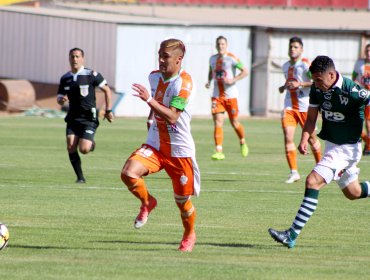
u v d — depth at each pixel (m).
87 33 100.94
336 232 29.00
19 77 104.25
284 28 104.19
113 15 112.50
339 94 24.91
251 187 41.28
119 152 58.09
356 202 36.84
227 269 21.56
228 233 28.42
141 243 26.00
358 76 58.50
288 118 43.38
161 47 23.69
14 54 104.44
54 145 61.53
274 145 66.75
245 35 105.00
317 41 105.06
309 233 28.67
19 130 74.75
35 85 103.50
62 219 30.55
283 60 104.75
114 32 99.38
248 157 56.94
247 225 30.27
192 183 24.38
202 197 37.47
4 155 53.97
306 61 43.06
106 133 74.75
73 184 40.91
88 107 40.69
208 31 103.00
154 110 23.33
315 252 24.94
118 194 37.78
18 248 24.50
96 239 26.53
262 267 22.03
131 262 22.34
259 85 105.81
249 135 77.12
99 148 60.81
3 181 41.50
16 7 111.44
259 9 122.81
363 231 29.31
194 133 77.25
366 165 52.97
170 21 104.25
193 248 25.12
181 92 23.61
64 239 26.36
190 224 24.66
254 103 106.31
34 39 103.50
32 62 103.62
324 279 20.70
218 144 53.59
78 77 40.41
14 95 97.19
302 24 115.06
